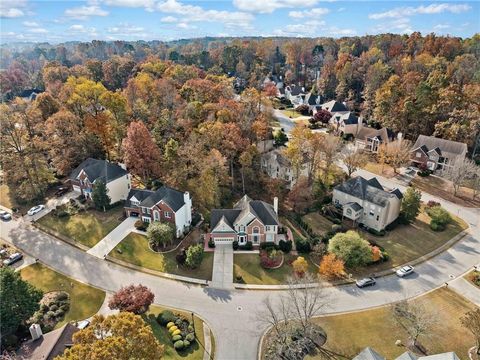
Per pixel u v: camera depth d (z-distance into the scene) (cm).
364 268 5022
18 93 13700
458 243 5650
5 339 3619
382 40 16388
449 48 13550
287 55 16775
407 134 9350
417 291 4606
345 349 3747
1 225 5822
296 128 7031
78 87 7800
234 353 3691
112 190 6300
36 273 4769
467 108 8450
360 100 12800
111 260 5050
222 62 16650
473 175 6969
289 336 3756
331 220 6188
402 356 3297
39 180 6556
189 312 4203
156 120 7994
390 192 6041
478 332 3544
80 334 2744
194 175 6644
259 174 7125
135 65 12812
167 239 5191
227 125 6856
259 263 5078
